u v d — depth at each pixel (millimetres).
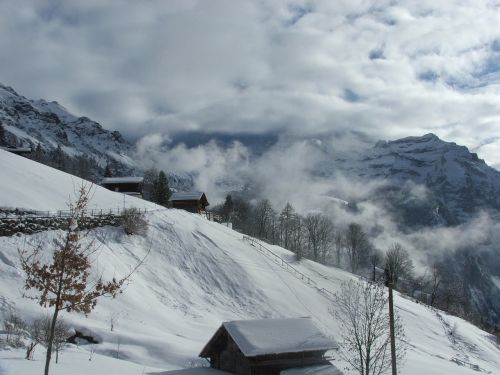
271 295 71875
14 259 51875
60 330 38031
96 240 66625
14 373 25406
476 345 83688
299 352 38906
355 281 87375
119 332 45312
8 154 83188
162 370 37250
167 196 129625
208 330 56125
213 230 87688
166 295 63719
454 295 151625
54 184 77250
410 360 55000
